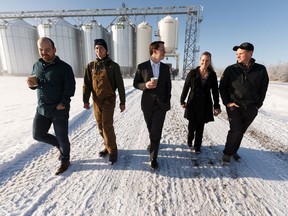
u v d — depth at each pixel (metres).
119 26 29.61
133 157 3.12
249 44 2.36
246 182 2.45
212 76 2.90
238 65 2.52
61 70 2.35
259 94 2.55
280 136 4.16
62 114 2.45
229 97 2.70
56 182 2.39
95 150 3.33
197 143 3.21
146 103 2.68
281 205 2.03
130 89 12.15
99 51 2.58
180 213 1.90
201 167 2.82
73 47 31.78
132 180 2.47
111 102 2.74
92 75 2.67
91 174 2.59
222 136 4.16
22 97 9.09
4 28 30.25
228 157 2.84
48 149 3.33
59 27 29.78
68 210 1.92
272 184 2.41
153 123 2.67
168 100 2.71
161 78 2.59
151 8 27.03
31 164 2.82
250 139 3.96
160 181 2.46
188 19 26.66
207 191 2.26
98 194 2.18
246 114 2.60
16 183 2.36
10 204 1.99
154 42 2.52
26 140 3.59
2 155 2.95
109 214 1.88
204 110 2.98
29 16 29.50
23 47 31.53
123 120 5.34
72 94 2.47
